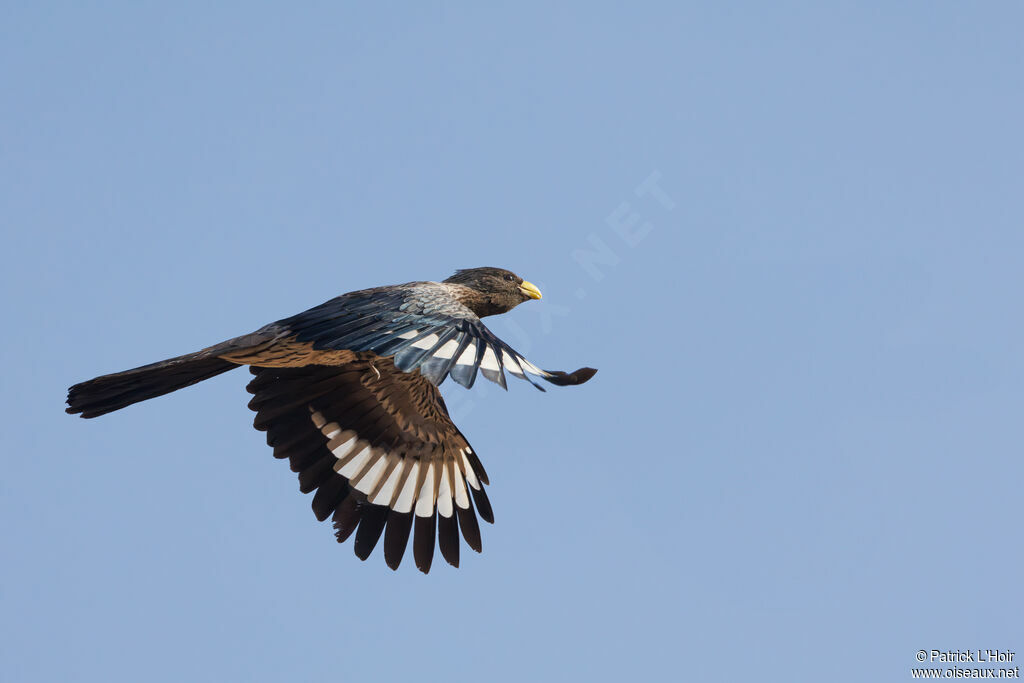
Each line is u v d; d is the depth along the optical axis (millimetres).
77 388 12148
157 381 12203
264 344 11438
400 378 13047
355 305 11258
